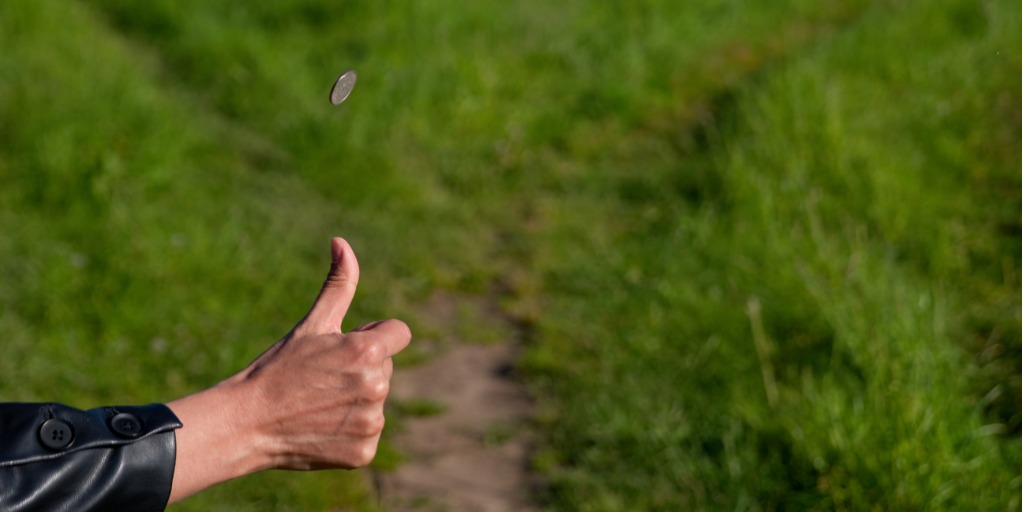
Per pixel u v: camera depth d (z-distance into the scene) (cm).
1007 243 581
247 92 746
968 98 775
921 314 452
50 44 714
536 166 703
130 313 479
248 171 655
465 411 445
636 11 955
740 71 901
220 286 521
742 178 604
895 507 353
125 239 524
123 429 118
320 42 830
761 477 383
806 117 669
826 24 1048
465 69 775
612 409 437
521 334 511
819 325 473
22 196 548
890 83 811
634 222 624
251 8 887
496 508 382
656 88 830
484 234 613
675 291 524
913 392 388
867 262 515
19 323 470
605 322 512
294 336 130
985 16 959
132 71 718
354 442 126
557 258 582
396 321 134
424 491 390
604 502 379
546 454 413
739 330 482
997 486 366
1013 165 687
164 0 873
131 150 594
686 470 394
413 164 684
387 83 750
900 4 1025
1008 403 444
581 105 785
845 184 609
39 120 590
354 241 590
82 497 113
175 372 459
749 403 428
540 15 916
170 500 120
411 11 859
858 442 375
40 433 114
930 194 622
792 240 545
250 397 125
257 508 376
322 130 683
